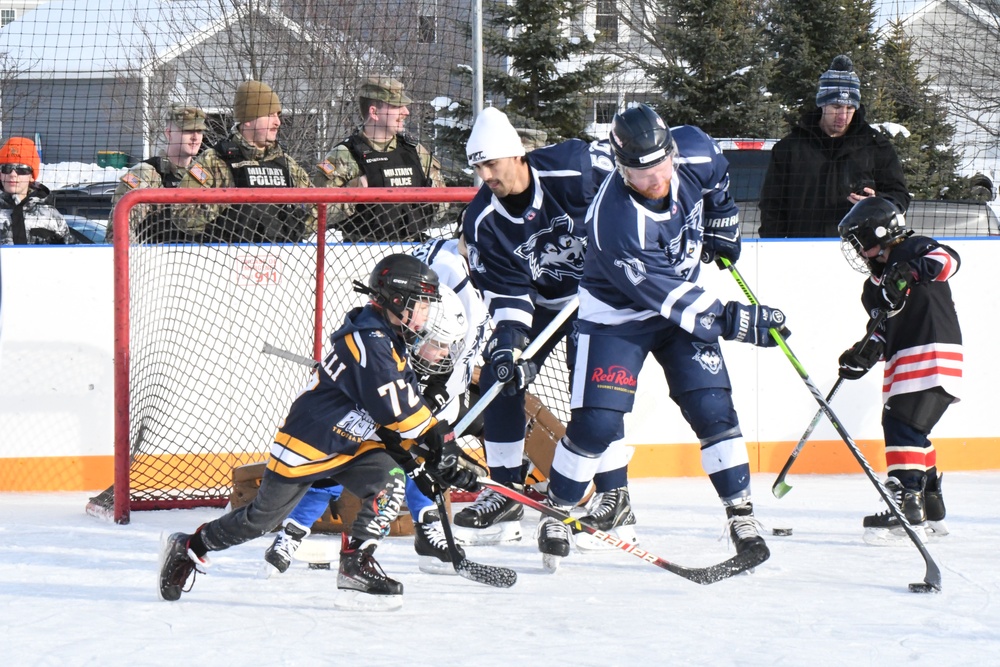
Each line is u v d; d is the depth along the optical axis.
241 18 23.98
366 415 11.62
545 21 41.66
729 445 13.15
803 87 44.16
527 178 14.06
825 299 21.55
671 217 12.65
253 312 20.23
